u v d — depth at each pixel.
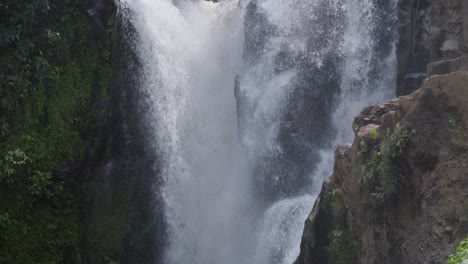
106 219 18.95
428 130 10.41
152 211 20.08
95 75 19.06
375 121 13.30
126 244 19.33
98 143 18.80
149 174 20.14
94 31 19.12
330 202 13.64
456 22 16.41
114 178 19.11
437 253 9.60
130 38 20.36
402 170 10.91
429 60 17.28
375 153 11.58
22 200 16.95
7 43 17.30
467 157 9.71
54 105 18.05
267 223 18.88
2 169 16.44
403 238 10.76
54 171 17.64
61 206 17.78
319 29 20.58
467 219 9.31
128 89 19.98
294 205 18.47
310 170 19.55
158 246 20.11
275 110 20.48
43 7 17.89
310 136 19.92
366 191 12.00
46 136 17.72
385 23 19.27
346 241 12.88
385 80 19.02
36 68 17.64
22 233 16.89
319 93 20.09
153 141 20.44
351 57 19.83
